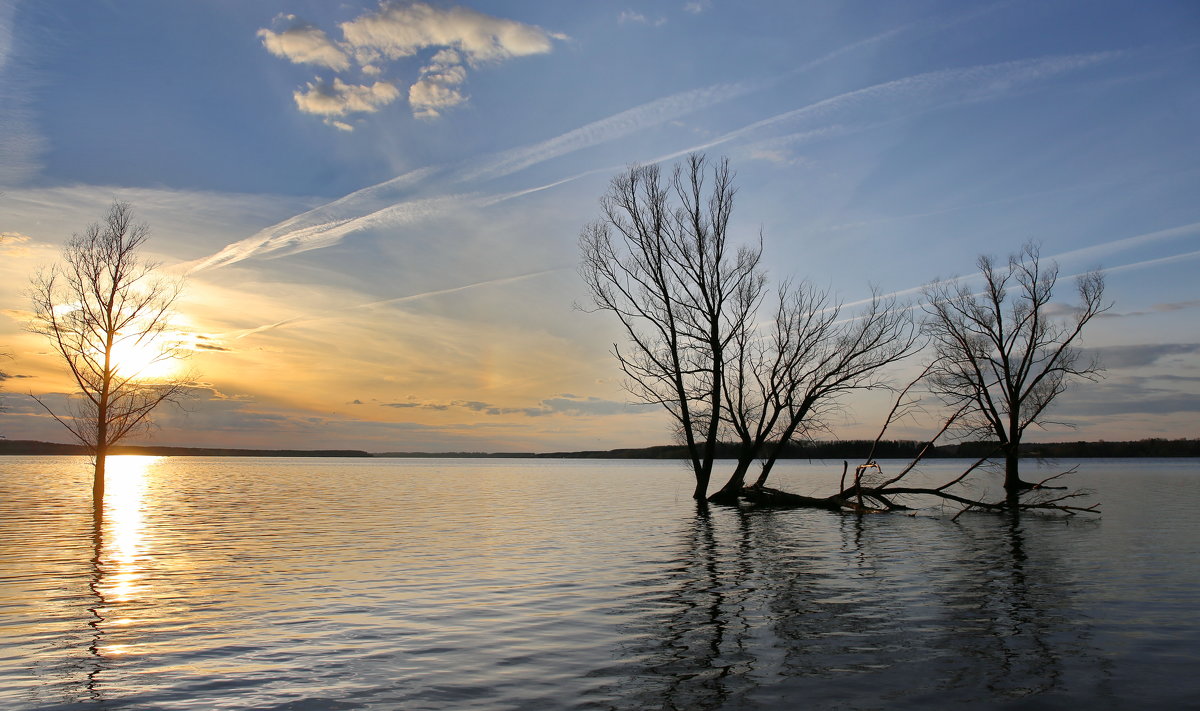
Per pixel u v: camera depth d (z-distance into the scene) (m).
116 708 8.39
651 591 15.29
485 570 17.92
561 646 11.01
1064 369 42.81
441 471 122.50
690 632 11.85
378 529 27.72
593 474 107.25
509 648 10.89
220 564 18.75
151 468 117.38
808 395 36.66
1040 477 71.88
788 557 20.33
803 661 10.27
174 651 10.68
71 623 12.38
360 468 139.50
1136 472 94.06
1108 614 13.18
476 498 47.72
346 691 8.98
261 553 20.81
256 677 9.50
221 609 13.45
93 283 34.66
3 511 34.03
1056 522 31.12
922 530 27.86
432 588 15.55
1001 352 44.03
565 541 24.03
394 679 9.44
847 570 18.06
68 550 21.23
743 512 36.41
